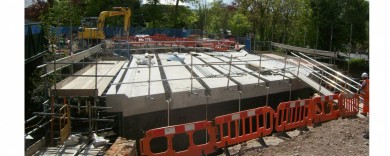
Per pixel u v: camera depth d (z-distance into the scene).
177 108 10.20
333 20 37.62
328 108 12.73
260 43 32.09
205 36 37.88
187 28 48.59
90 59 15.66
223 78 12.52
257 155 8.46
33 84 13.91
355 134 9.85
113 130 10.38
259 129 9.79
